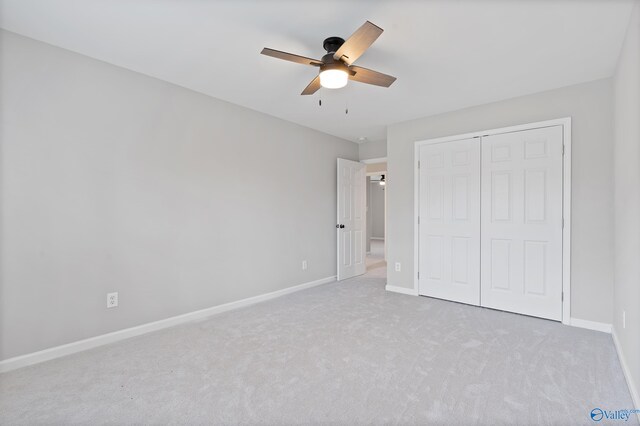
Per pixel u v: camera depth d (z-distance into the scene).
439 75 2.84
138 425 1.64
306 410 1.75
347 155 5.34
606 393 1.90
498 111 3.47
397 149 4.29
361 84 3.04
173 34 2.22
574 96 3.03
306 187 4.55
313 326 3.01
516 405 1.79
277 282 4.11
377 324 3.06
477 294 3.62
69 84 2.45
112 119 2.67
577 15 1.97
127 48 2.42
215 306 3.41
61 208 2.42
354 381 2.04
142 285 2.85
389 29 2.13
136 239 2.81
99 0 1.85
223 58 2.56
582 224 2.98
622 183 2.37
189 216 3.19
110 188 2.66
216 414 1.72
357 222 5.44
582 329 2.93
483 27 2.10
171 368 2.21
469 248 3.68
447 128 3.84
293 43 2.33
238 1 1.86
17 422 1.65
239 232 3.66
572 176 3.04
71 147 2.46
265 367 2.22
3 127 2.18
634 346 1.87
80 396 1.88
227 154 3.54
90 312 2.55
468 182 3.68
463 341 2.66
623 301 2.29
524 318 3.21
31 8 1.93
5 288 2.19
